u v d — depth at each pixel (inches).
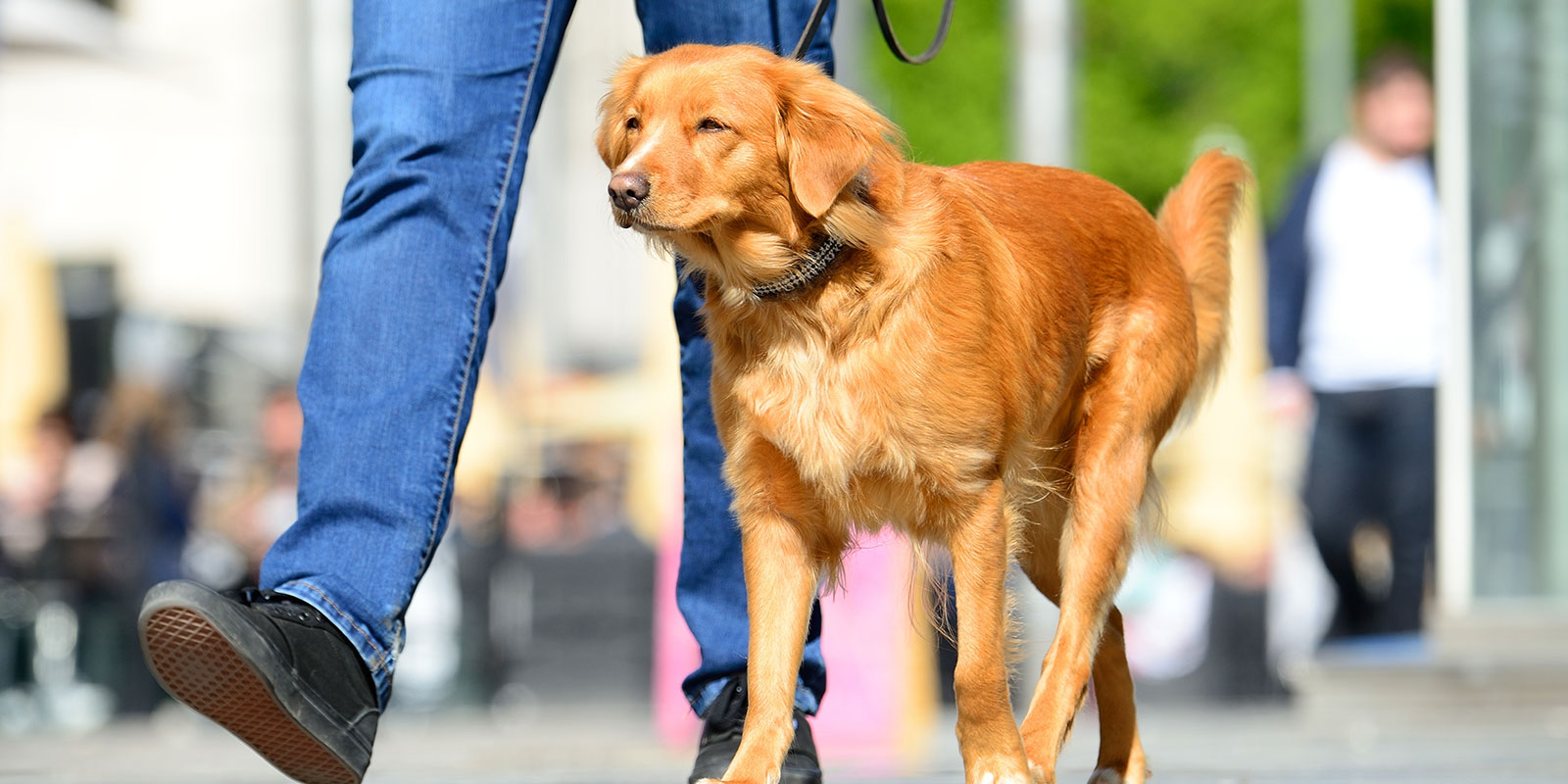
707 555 223.6
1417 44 1411.2
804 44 220.1
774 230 198.4
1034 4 621.9
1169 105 1414.9
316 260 756.0
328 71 753.0
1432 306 508.7
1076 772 281.7
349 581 189.0
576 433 662.5
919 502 201.2
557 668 569.3
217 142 824.9
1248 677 562.6
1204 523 580.7
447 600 575.5
